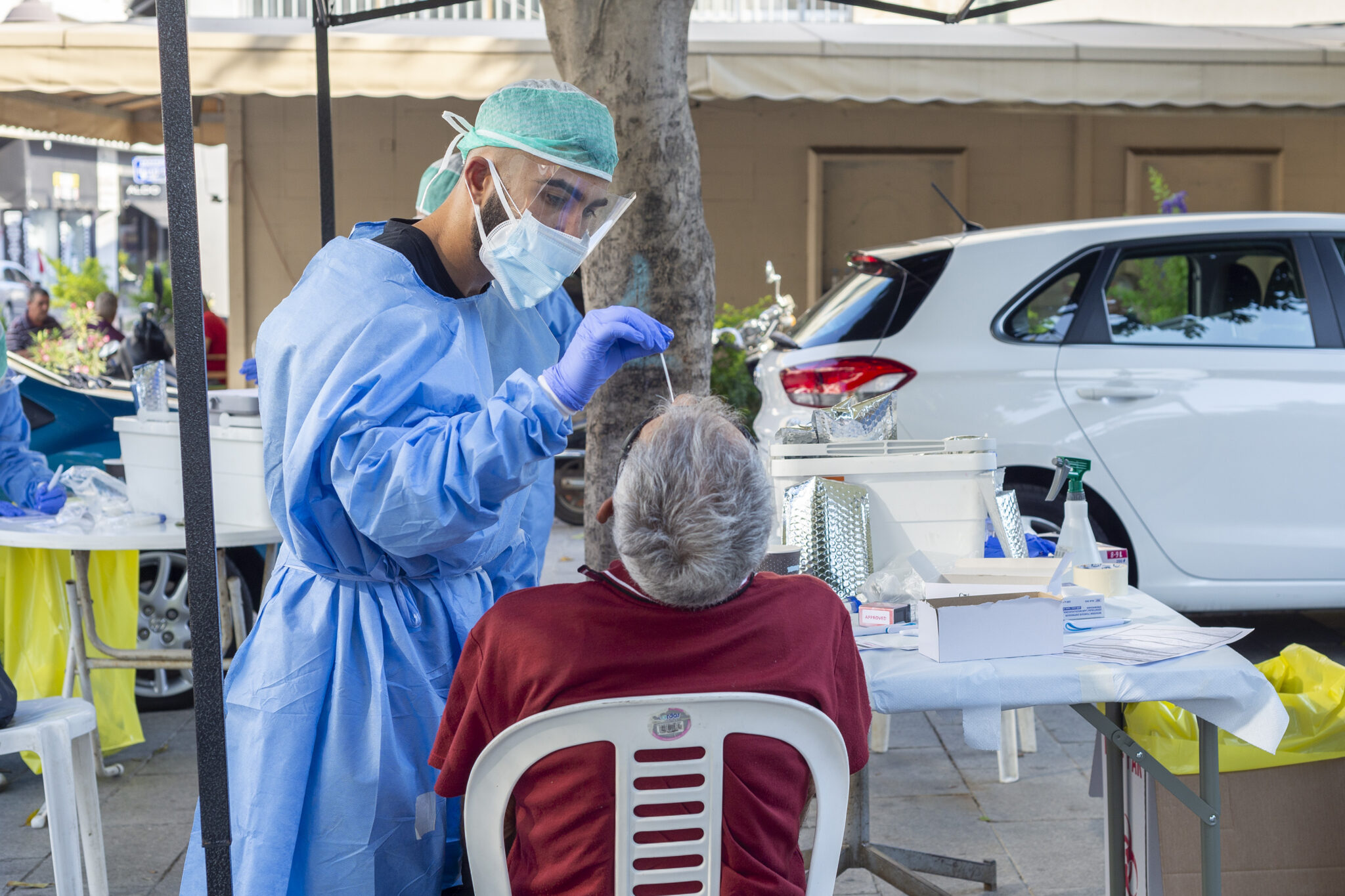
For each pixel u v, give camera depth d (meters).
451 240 2.08
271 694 1.98
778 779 1.62
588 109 2.02
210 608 1.77
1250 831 2.46
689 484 1.58
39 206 20.42
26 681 3.89
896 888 3.04
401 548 1.81
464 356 1.99
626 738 1.58
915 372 4.61
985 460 2.58
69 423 5.05
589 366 1.72
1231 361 4.69
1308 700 2.49
